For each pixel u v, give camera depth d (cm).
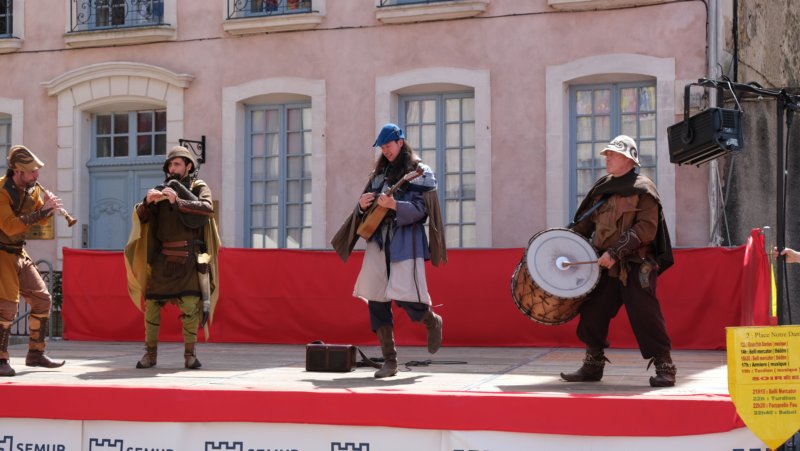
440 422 550
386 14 1255
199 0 1345
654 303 618
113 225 1393
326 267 1044
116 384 615
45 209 740
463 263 1005
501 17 1225
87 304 1121
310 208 1316
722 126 669
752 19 1297
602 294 635
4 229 726
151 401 589
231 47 1331
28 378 685
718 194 1140
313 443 570
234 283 1067
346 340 1036
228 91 1330
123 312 1106
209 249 793
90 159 1406
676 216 1159
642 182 622
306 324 1046
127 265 768
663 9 1165
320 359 734
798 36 1500
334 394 565
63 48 1404
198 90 1343
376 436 561
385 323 684
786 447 544
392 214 678
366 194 683
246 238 1341
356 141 1281
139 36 1360
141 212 765
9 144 1444
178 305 779
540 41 1211
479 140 1234
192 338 775
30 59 1418
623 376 689
